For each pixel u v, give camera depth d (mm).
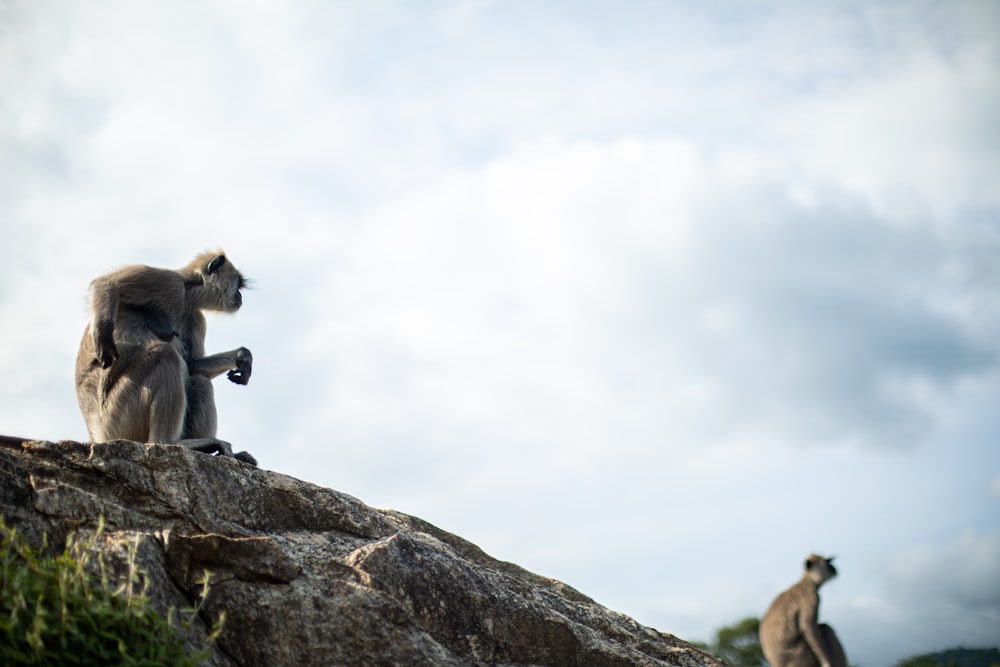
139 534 8406
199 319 14172
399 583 9297
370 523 10289
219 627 7398
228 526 9383
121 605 7211
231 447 11461
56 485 8711
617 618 11680
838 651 15805
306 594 8789
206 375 12969
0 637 6488
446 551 10164
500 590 9938
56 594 6863
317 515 10062
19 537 7688
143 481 9281
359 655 8664
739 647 17453
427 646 8961
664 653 11000
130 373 11742
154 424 11414
